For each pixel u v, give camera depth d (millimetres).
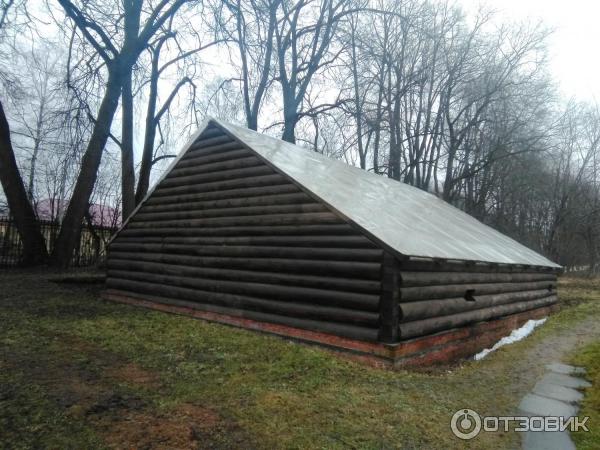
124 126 19781
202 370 5863
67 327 7953
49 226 18688
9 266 16312
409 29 28172
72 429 3895
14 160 16562
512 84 28859
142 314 9734
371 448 3984
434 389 5781
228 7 15266
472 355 8539
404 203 11750
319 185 8391
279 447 3875
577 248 37812
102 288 13398
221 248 9227
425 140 33094
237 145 9484
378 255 6688
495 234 16094
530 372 7246
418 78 31469
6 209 22125
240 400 4844
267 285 8172
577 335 11023
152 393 4906
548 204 38000
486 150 32188
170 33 19406
